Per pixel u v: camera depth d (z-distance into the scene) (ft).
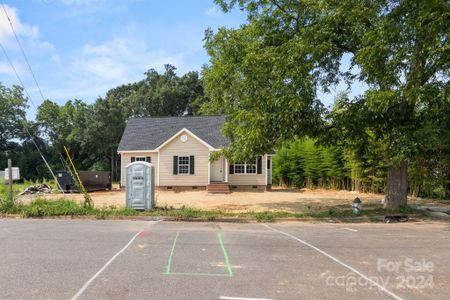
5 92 167.84
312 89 44.42
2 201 45.96
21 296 15.47
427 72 40.75
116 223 38.32
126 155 93.04
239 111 49.98
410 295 16.12
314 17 47.14
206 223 39.19
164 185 88.69
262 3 50.57
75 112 162.20
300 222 40.60
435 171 64.28
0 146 166.71
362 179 76.64
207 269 19.97
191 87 179.42
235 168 89.51
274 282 17.78
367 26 42.70
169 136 94.63
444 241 28.81
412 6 38.63
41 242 27.25
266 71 46.42
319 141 51.08
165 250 24.68
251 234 31.68
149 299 15.20
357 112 43.93
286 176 102.89
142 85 185.47
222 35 54.08
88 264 20.77
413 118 44.42
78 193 79.46
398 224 39.34
